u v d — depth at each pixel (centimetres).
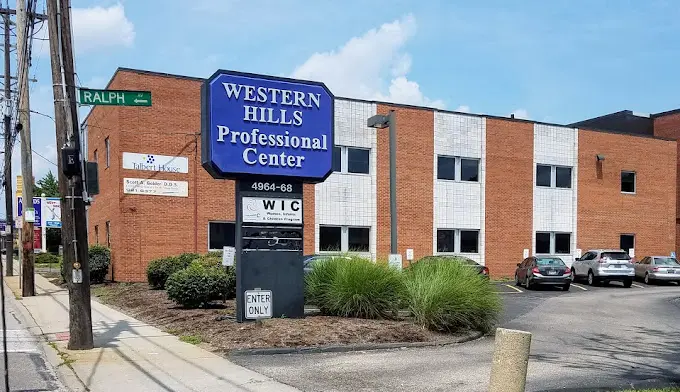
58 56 1030
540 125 3170
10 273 3139
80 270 1031
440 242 2858
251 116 1238
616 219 3400
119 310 1584
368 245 2688
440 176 2880
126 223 2219
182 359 942
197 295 1465
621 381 834
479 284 1301
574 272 3069
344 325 1156
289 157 1262
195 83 2352
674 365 962
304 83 1295
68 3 1034
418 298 1226
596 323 1514
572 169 3272
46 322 1398
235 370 867
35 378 834
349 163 2662
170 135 2300
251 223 1222
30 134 2116
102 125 2575
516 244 3058
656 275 2989
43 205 2434
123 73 2222
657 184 3581
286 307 1238
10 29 2569
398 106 2775
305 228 2542
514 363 495
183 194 2314
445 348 1097
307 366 902
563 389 779
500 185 3028
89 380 809
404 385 789
